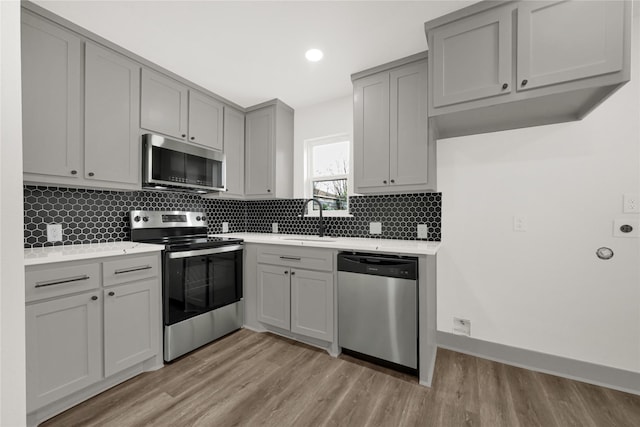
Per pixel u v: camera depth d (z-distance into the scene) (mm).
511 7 1464
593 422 1397
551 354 1854
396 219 2479
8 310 381
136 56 2041
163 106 2229
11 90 388
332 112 2879
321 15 1644
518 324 1962
